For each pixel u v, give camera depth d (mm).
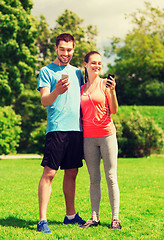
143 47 50781
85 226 4738
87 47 26469
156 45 51219
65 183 4996
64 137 4660
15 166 15695
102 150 4750
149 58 50031
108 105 4766
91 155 4781
